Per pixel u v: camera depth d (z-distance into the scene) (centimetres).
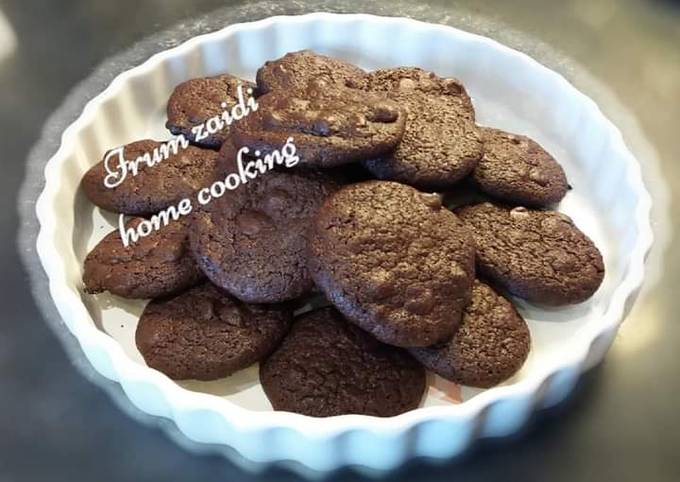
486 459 29
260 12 46
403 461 28
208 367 29
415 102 34
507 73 38
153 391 28
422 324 28
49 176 33
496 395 27
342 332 30
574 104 37
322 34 39
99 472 29
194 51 38
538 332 31
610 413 30
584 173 36
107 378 31
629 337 33
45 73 42
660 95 42
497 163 33
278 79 35
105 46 44
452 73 39
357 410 28
